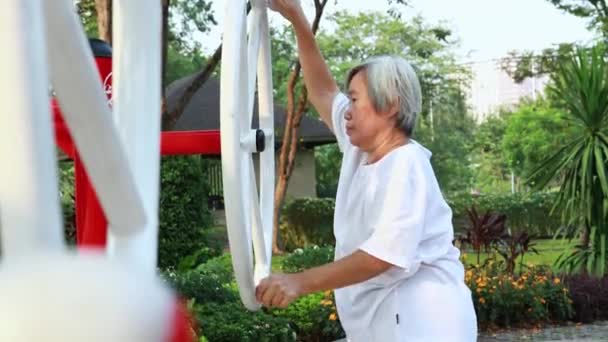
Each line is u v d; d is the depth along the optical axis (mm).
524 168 37281
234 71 1649
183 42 21453
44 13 623
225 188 1688
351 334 2367
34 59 519
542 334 8203
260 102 2314
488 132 44500
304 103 16406
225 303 6926
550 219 21000
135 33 950
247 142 1855
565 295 8852
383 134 2293
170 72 21906
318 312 7285
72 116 685
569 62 10719
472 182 43438
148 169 937
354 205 2285
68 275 371
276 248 16594
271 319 6508
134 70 948
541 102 37906
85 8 12195
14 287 361
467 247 11234
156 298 384
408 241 2141
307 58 2672
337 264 2129
